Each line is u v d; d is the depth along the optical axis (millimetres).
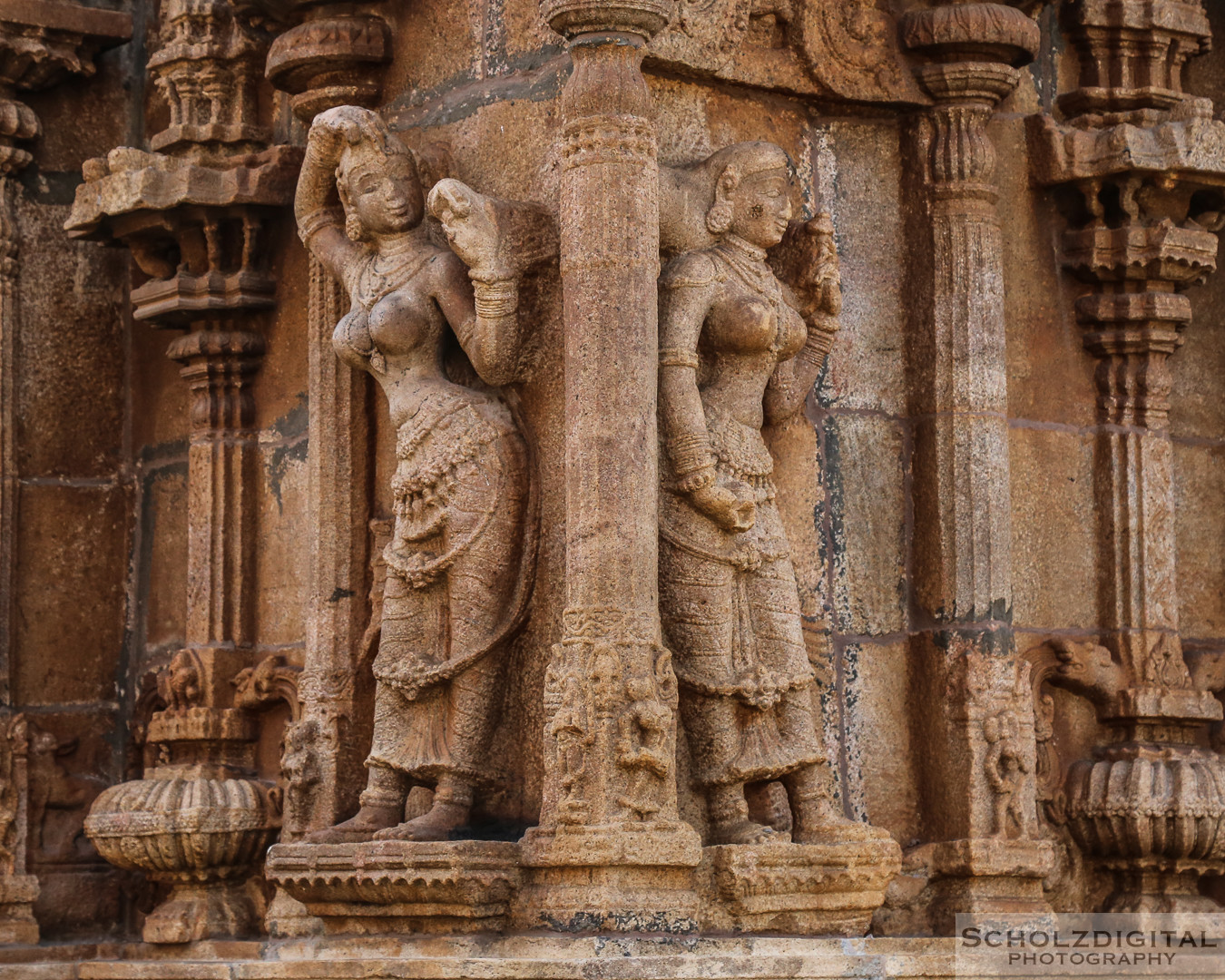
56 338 14531
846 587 12289
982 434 12344
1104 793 12641
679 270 11266
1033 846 12062
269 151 13438
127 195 13328
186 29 13672
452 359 11875
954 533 12297
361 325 11695
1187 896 12867
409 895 10992
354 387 12570
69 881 13992
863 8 12406
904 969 11055
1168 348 13234
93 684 14391
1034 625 12836
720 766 11203
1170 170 12852
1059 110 13312
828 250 11828
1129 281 13141
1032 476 12945
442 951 10852
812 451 12234
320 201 12250
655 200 11016
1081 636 13000
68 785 14133
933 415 12414
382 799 11594
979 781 12078
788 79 12188
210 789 12930
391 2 12758
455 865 10773
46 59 14383
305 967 11031
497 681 11523
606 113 10938
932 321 12461
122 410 14711
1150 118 13117
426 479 11492
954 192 12477
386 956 11023
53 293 14547
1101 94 13219
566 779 10664
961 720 12117
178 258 13938
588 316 10859
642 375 10859
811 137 12453
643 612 10750
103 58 14812
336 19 12680
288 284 13594
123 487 14625
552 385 11477
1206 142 12898
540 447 11516
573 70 11484
